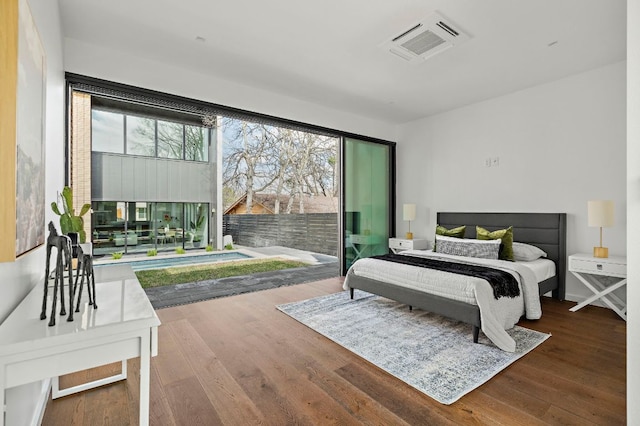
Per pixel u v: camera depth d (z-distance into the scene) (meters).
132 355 1.27
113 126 7.75
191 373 2.23
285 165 11.14
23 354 1.07
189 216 9.12
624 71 3.55
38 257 1.86
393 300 3.53
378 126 5.71
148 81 3.38
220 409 1.84
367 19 2.73
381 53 3.29
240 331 2.97
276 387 2.06
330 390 2.03
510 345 2.58
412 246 5.25
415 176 5.70
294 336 2.86
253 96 4.16
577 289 3.92
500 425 1.71
